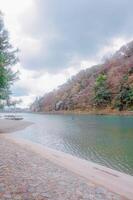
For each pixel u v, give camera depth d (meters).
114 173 10.66
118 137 25.61
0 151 13.12
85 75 140.88
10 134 29.52
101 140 23.75
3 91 26.80
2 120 56.94
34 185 7.01
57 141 23.72
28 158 11.82
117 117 65.12
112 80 99.50
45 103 160.62
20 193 6.11
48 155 14.41
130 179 9.63
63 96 136.00
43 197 6.11
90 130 33.56
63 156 14.56
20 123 47.75
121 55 128.12
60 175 9.02
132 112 76.88
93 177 9.56
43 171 9.20
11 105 32.09
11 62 24.52
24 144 19.22
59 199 6.19
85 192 7.17
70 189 7.25
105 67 126.06
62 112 117.81
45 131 33.62
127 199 7.02
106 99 93.88
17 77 27.62
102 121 51.00
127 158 15.65
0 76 21.62
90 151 18.19
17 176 7.70
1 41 20.52
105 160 15.10
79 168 11.27
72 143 22.28
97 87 98.19
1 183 6.69
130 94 81.38
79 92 122.50
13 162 9.96
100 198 6.79
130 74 95.38
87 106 104.88
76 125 42.84
